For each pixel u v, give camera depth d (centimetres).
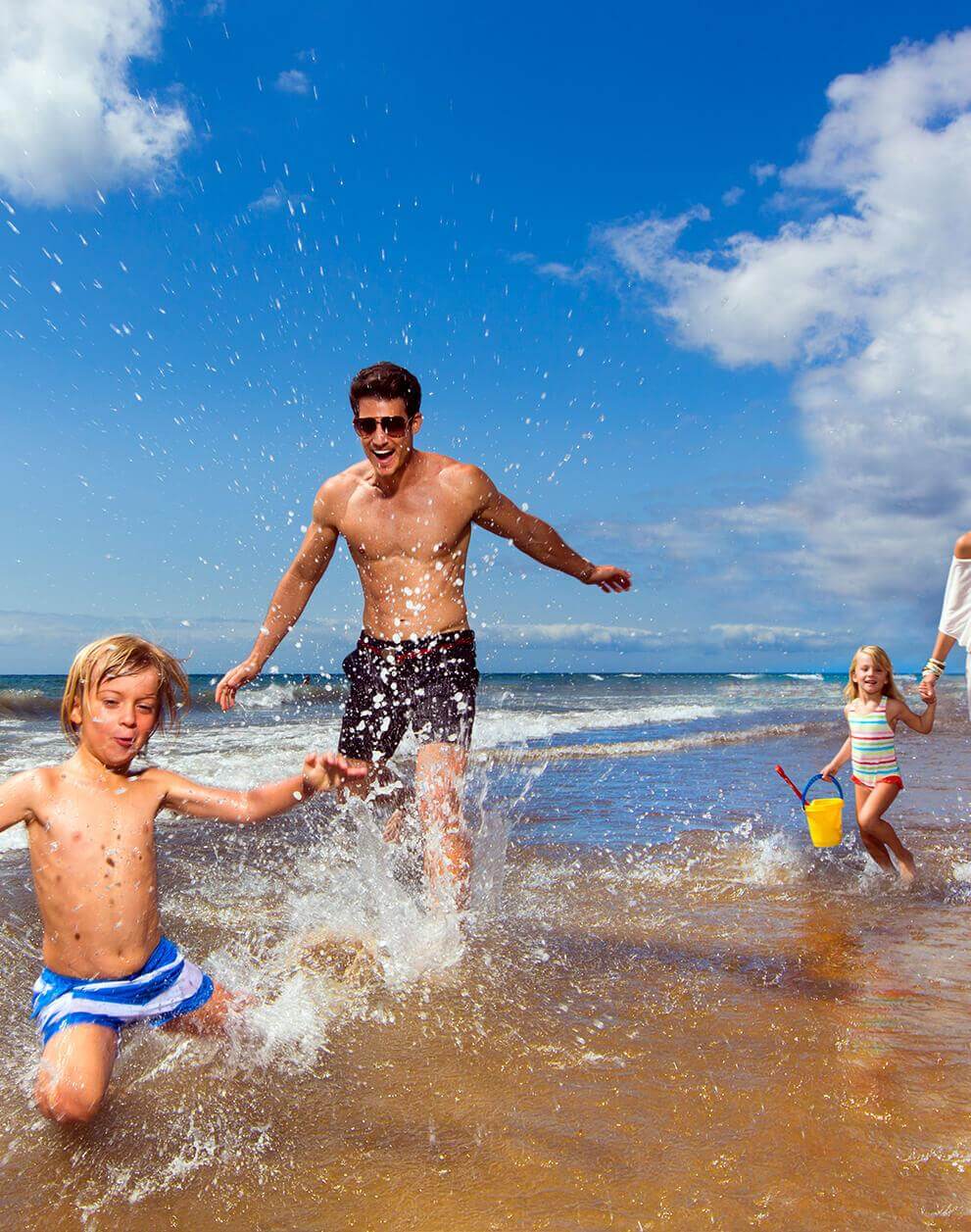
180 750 1012
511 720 1477
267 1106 223
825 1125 211
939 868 495
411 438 391
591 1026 270
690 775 842
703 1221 174
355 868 452
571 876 466
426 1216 177
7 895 413
